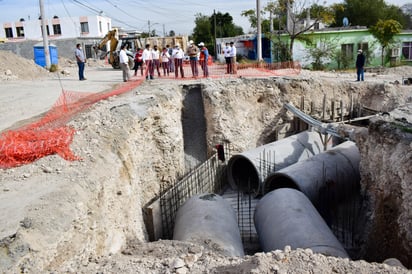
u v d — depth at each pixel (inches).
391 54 1283.2
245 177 611.8
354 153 546.0
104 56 1566.2
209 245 311.7
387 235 346.0
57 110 447.5
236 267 201.8
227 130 604.7
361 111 687.1
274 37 1189.7
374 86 709.9
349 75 889.5
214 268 205.5
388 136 377.7
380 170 382.0
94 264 227.5
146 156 449.1
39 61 1254.9
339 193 501.4
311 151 595.8
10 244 187.9
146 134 453.1
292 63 1011.9
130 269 209.6
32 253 191.2
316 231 334.0
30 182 263.4
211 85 620.1
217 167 576.7
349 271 198.7
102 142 351.6
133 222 350.9
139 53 784.3
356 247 412.2
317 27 1341.0
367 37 1247.5
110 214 295.9
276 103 668.1
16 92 617.9
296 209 367.9
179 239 342.3
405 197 319.6
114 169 328.8
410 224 305.0
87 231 243.4
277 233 344.5
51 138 320.8
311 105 679.7
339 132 519.8
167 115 514.3
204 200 404.8
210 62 1097.4
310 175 486.9
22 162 295.6
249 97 652.7
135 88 593.9
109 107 430.3
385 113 469.4
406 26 2289.6
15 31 2365.9
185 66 1071.0
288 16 1187.3
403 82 764.0
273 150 574.2
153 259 234.4
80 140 339.6
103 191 290.8
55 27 2299.5
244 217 492.4
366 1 2043.6
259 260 202.5
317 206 479.2
